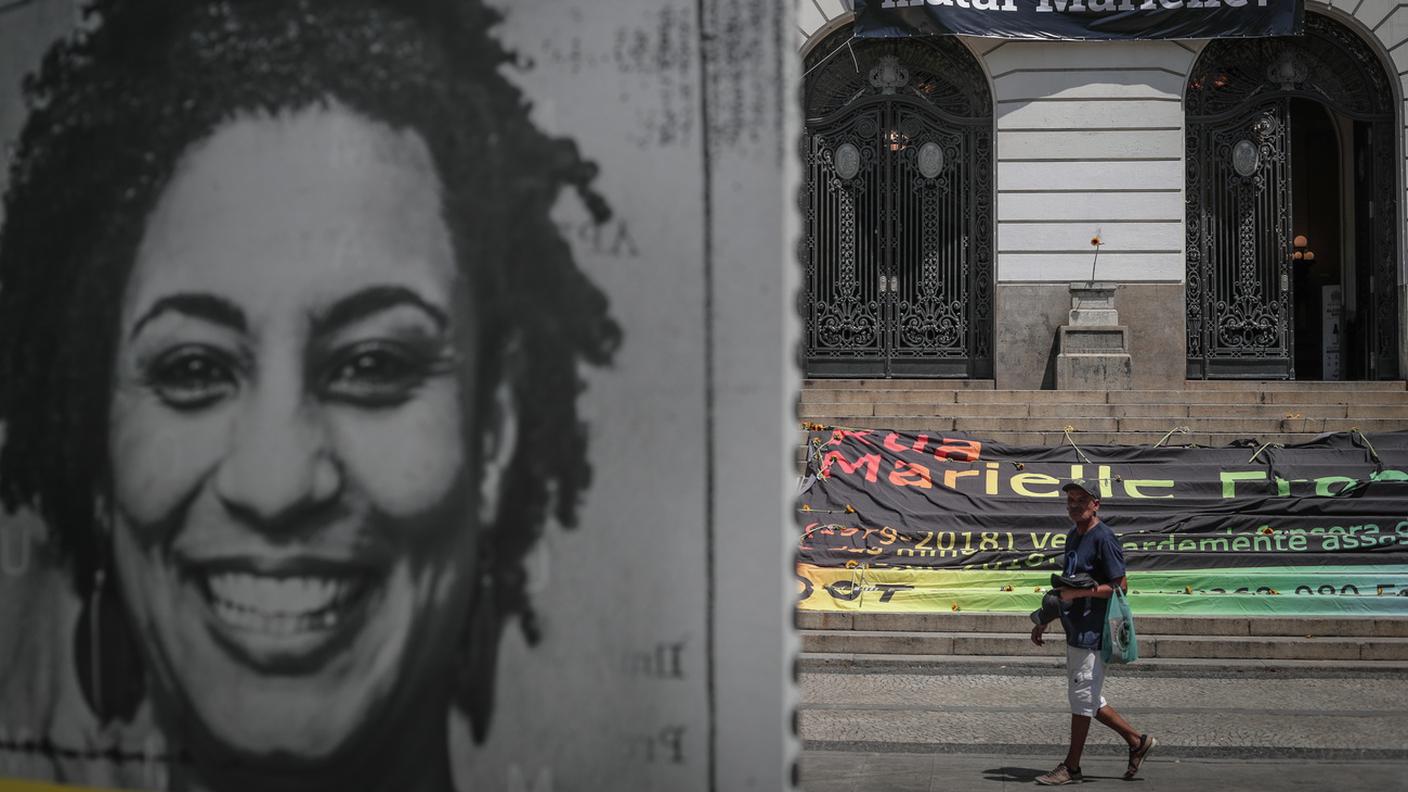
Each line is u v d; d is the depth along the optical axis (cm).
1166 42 1953
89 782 407
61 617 409
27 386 413
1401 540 1303
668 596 364
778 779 355
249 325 396
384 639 385
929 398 1819
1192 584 1266
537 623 374
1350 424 1664
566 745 371
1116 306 1950
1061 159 1962
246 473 394
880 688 1092
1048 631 1226
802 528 1357
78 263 411
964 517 1355
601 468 369
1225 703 1031
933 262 2019
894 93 2030
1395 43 1961
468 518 379
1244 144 2008
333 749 387
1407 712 998
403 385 385
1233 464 1420
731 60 362
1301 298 2481
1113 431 1684
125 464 404
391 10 387
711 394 362
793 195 359
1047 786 808
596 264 370
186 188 403
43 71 417
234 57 401
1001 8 1942
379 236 388
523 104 378
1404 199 1950
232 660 394
